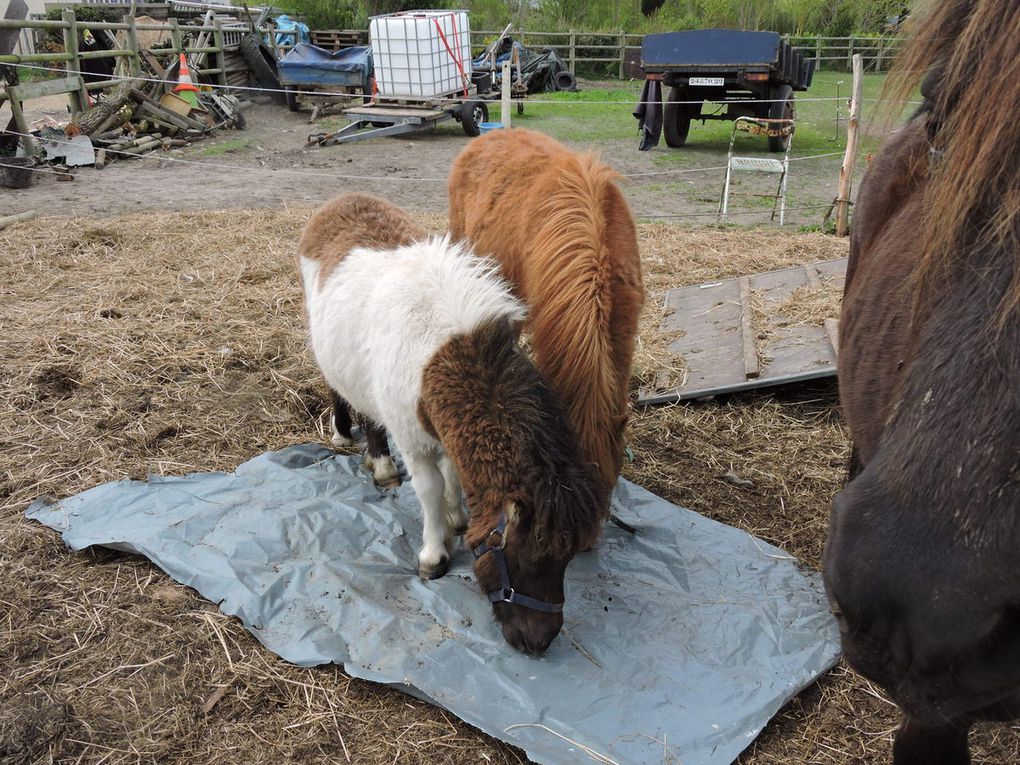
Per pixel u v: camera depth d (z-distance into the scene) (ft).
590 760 7.90
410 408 9.87
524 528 8.58
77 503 11.66
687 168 38.55
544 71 66.03
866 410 5.91
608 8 94.89
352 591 10.15
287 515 11.48
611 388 9.78
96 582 10.41
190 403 14.67
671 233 26.11
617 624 9.78
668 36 40.40
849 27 83.61
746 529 11.75
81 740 8.25
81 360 15.87
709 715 8.46
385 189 32.89
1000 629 3.75
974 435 3.65
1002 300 3.67
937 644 3.80
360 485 12.41
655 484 12.83
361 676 8.91
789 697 8.72
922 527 3.79
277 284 20.75
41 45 56.75
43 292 19.63
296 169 36.91
